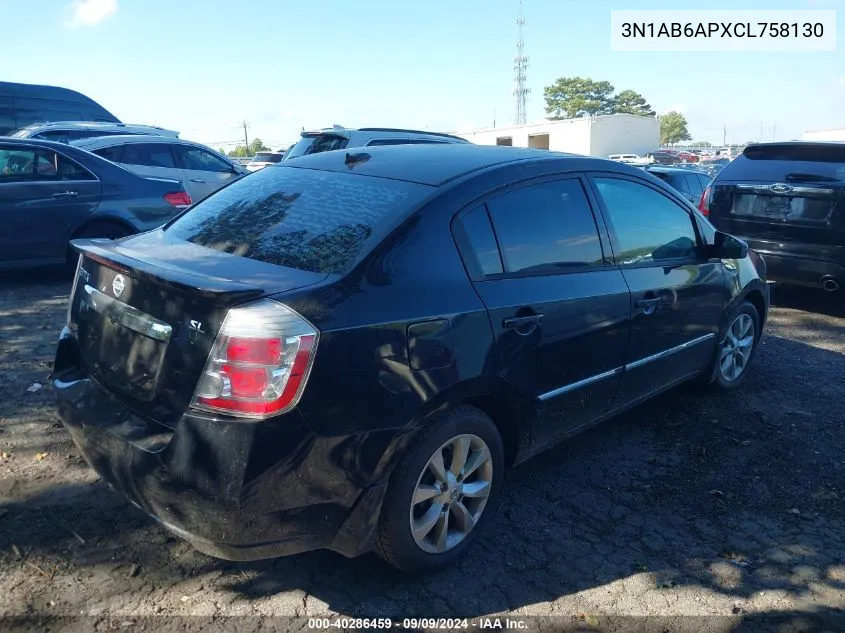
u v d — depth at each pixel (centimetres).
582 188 401
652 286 424
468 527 332
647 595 318
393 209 325
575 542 354
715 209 808
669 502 395
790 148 766
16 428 429
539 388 353
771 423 497
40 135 1248
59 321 652
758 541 362
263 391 260
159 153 1134
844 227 713
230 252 326
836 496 406
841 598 322
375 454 284
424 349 297
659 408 519
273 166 418
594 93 9119
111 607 289
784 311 809
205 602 296
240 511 259
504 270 343
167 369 278
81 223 787
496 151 401
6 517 341
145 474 272
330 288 283
